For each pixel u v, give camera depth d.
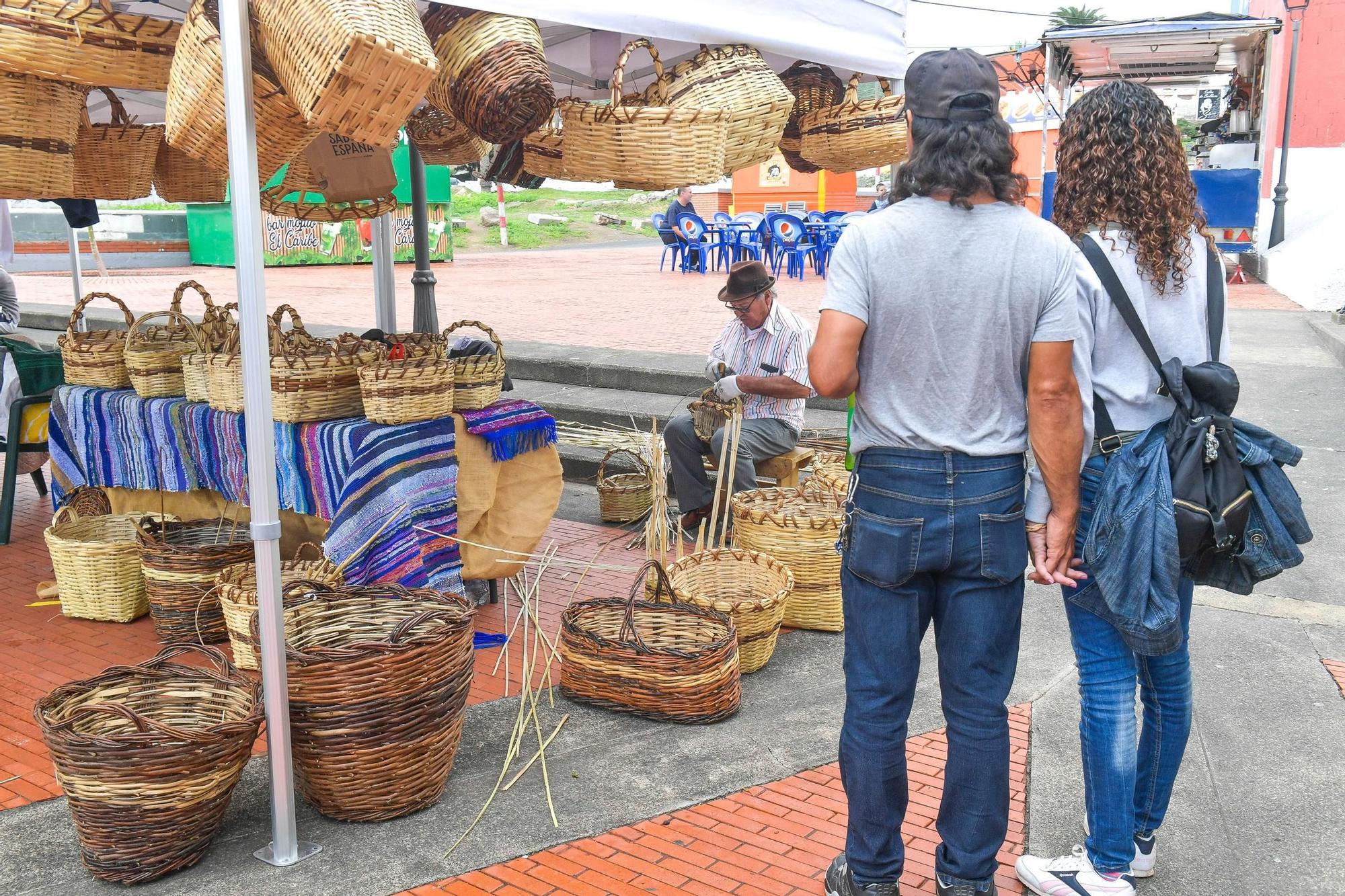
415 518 3.98
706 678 3.40
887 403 2.12
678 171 3.41
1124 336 2.24
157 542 4.18
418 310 5.93
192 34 2.76
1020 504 2.16
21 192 3.32
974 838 2.23
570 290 14.78
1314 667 3.79
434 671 2.87
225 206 19.48
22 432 5.59
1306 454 6.24
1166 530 2.15
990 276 2.04
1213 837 2.77
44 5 2.99
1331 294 11.30
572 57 5.01
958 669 2.20
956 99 2.03
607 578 4.97
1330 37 15.72
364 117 2.55
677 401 7.61
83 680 2.86
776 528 4.25
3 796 3.07
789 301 12.43
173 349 4.68
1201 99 17.45
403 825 2.87
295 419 4.01
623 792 3.04
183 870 2.67
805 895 2.57
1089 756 2.38
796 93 4.55
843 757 2.29
